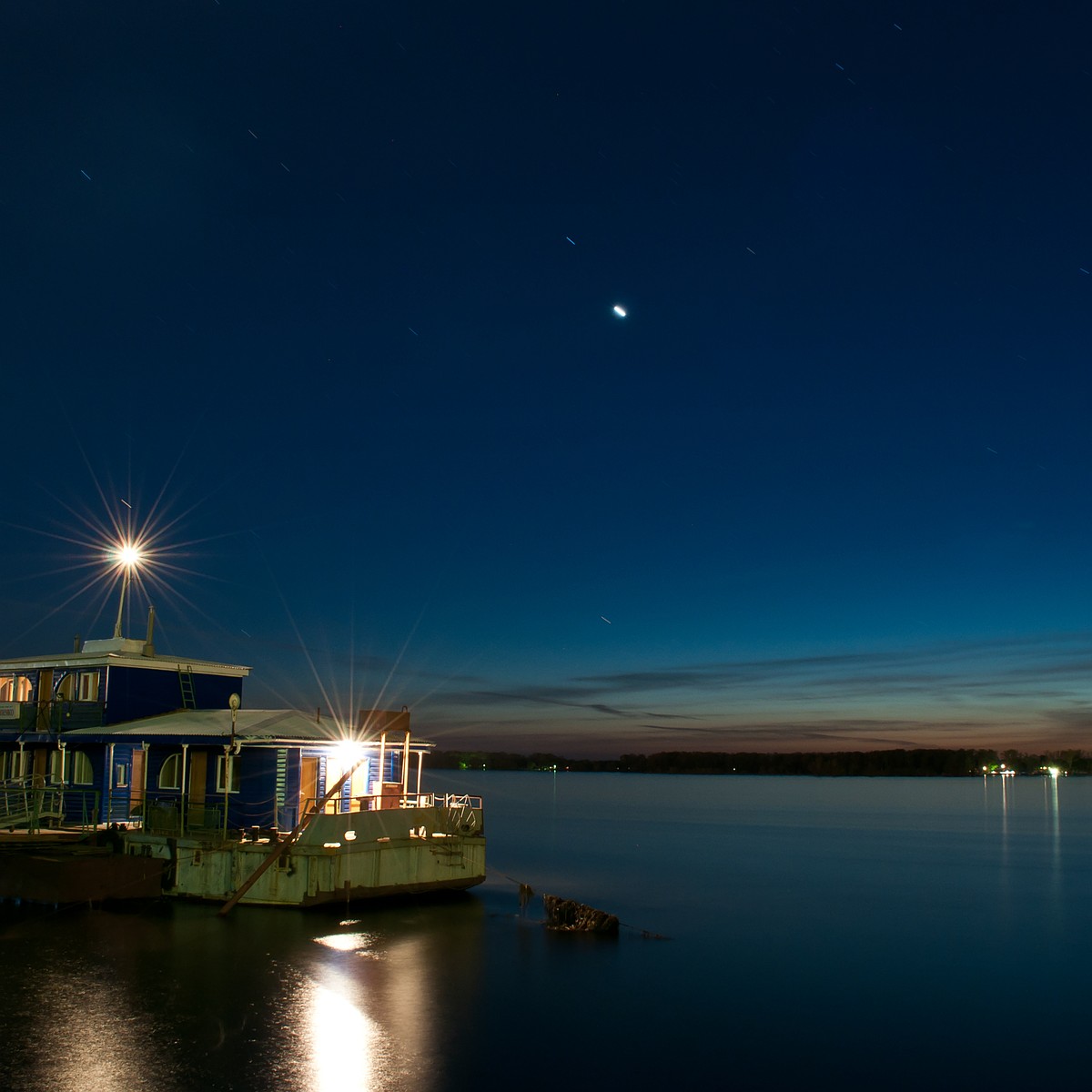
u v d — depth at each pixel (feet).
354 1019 86.74
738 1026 92.48
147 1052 76.59
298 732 136.26
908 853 294.25
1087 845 328.49
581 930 131.34
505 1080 75.36
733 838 354.54
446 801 143.23
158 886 127.95
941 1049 88.33
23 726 143.54
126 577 158.30
